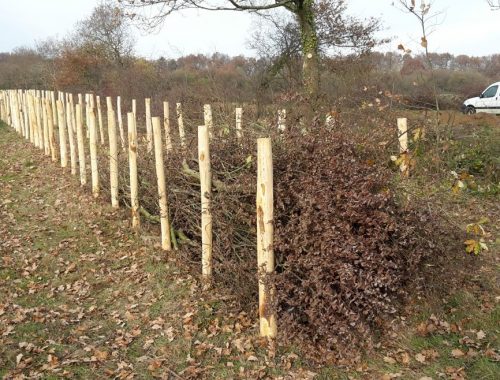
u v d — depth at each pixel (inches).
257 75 659.4
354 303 160.6
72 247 260.7
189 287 209.8
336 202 161.0
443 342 169.3
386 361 159.5
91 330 182.5
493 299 195.5
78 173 399.5
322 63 579.2
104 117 665.6
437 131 265.9
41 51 1478.8
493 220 282.2
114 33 1077.1
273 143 186.9
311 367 156.7
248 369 156.8
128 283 219.1
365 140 208.1
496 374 151.2
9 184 383.2
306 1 503.2
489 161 363.9
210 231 203.0
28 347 168.4
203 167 198.7
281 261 170.2
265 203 159.0
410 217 171.2
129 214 299.6
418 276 176.2
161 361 161.8
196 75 808.3
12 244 263.3
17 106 622.8
